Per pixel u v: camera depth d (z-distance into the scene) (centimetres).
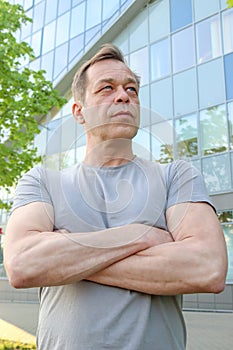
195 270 104
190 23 1274
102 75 118
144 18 1388
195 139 1179
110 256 107
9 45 689
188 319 950
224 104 1146
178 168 123
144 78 1334
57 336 108
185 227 114
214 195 1112
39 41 1652
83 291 108
